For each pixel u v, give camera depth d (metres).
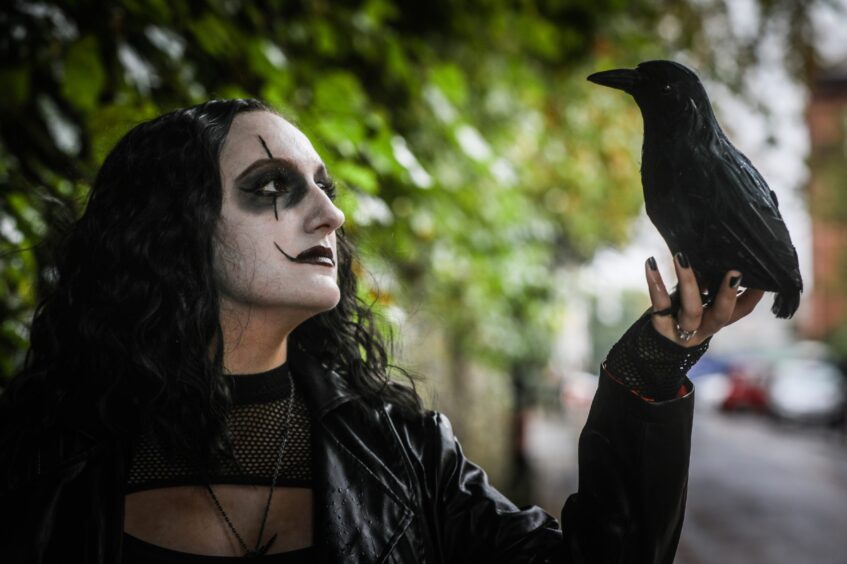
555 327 7.60
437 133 4.04
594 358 27.80
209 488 1.41
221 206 1.43
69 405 1.47
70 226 1.64
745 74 5.07
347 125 2.75
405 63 3.65
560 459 14.24
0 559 1.36
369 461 1.50
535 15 4.96
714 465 14.82
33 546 1.37
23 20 2.44
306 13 3.39
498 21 4.72
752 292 1.28
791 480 12.99
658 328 1.30
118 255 1.47
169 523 1.39
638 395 1.33
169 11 2.68
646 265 1.30
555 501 10.06
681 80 1.22
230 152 1.45
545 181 6.54
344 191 2.42
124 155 1.52
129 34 2.65
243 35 2.91
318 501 1.44
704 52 5.21
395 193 3.53
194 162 1.45
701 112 1.21
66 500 1.40
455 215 4.16
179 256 1.44
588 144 6.39
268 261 1.42
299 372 1.56
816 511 10.27
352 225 2.42
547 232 6.27
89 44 2.28
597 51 5.55
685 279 1.23
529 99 5.62
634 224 7.29
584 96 5.98
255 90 3.06
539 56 5.56
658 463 1.33
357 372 1.63
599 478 1.36
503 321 6.62
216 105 1.51
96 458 1.43
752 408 24.86
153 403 1.42
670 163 1.21
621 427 1.34
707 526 9.27
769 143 4.91
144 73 2.50
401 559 1.46
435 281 5.08
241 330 1.46
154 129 1.51
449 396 7.64
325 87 2.87
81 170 2.45
